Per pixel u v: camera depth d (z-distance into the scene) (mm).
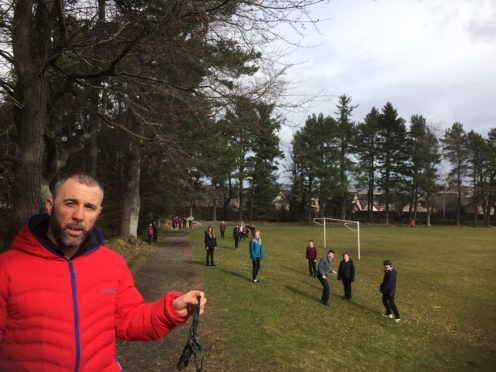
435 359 8953
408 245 35875
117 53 8078
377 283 17250
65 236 1997
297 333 9234
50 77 8930
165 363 6938
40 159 7238
